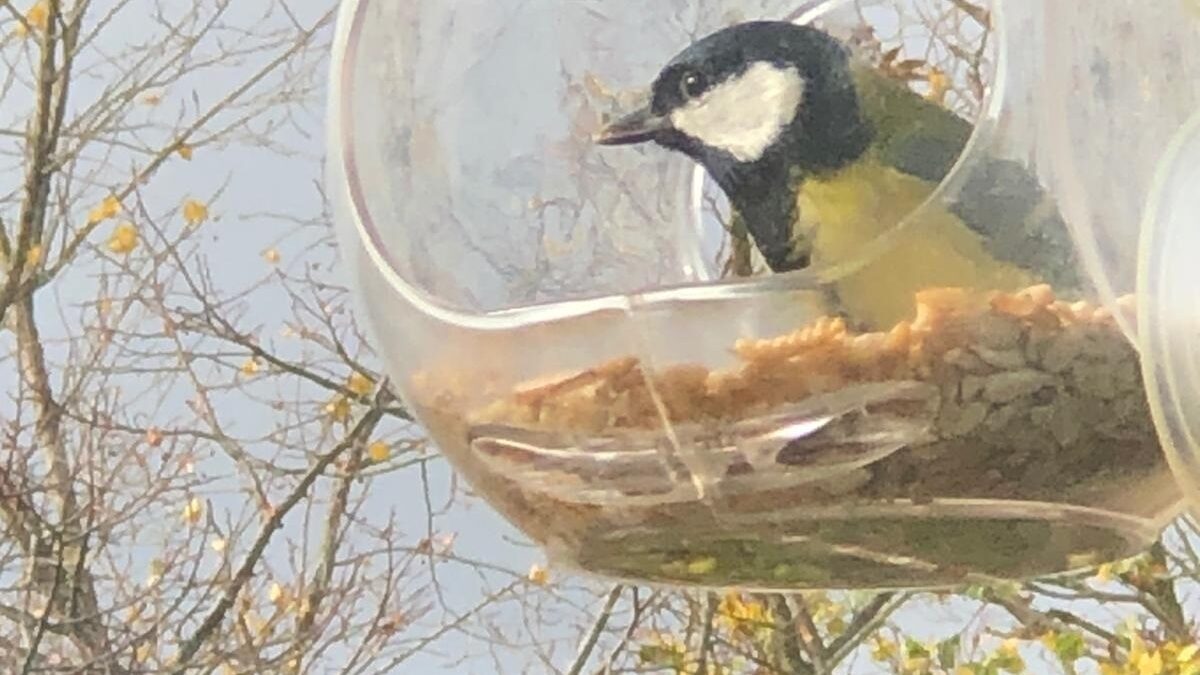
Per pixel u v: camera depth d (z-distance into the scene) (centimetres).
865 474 106
